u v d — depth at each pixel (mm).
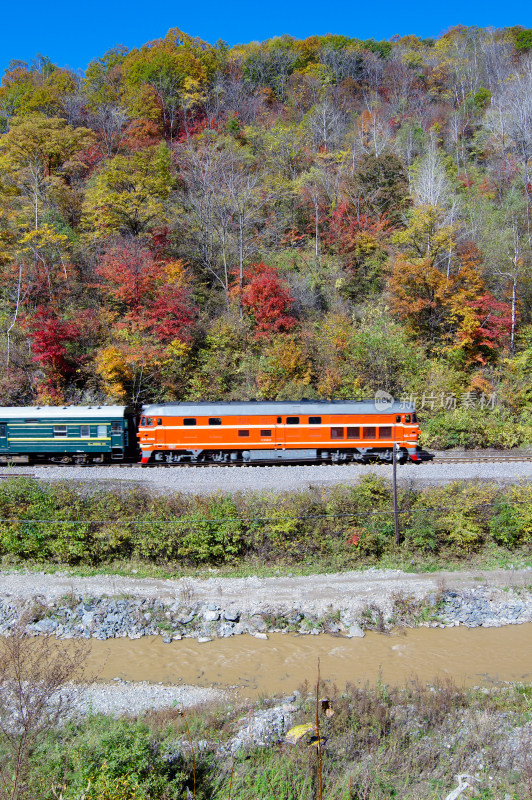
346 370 37844
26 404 36312
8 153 48312
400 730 13047
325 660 17641
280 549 22844
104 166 51219
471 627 19578
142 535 22547
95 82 67562
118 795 9188
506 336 40188
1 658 14164
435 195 44688
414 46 92375
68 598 20156
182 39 72000
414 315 40500
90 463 30969
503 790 10891
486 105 69625
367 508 23312
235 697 15547
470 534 22703
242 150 55406
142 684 16344
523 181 52375
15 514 22969
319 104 65000
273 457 29516
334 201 50219
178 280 39562
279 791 10609
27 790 9641
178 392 37125
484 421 34625
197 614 19781
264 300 39594
